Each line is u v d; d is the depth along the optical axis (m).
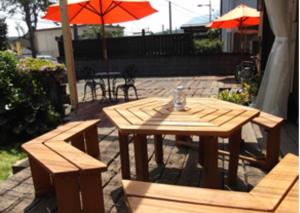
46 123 4.61
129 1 5.36
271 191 1.37
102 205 1.89
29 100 4.43
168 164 2.79
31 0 22.73
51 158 1.97
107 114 2.46
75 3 5.29
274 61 3.91
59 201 1.81
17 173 2.72
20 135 4.45
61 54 12.23
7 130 4.38
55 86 4.89
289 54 3.89
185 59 11.38
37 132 4.45
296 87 3.92
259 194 1.35
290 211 1.22
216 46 11.25
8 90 4.34
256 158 2.69
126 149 2.48
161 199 1.33
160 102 2.92
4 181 2.57
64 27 5.01
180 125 2.05
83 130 2.72
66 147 2.21
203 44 11.23
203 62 11.20
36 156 2.01
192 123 2.08
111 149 3.23
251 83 5.27
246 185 2.36
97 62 12.05
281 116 3.92
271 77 3.94
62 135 2.54
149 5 5.77
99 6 5.97
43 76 4.67
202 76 10.48
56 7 5.30
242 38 10.09
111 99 6.44
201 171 2.62
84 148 2.81
